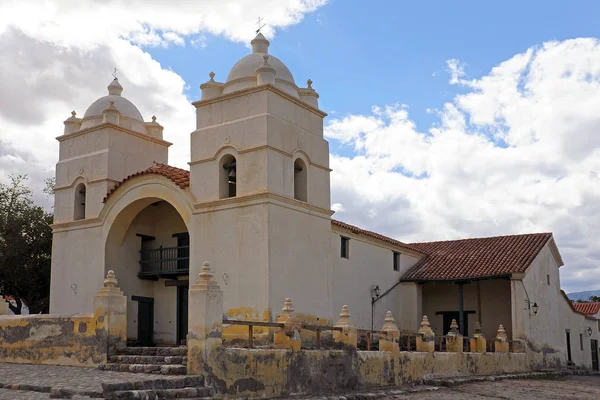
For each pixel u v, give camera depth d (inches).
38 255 1178.0
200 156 839.1
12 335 761.6
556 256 1290.6
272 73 812.0
